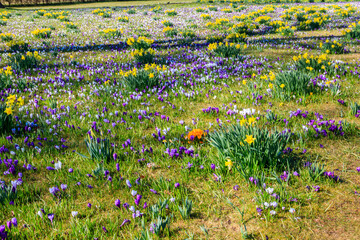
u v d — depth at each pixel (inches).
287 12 951.6
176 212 115.3
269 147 136.9
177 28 705.6
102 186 133.4
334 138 171.6
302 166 142.5
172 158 155.0
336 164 144.8
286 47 465.7
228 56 401.4
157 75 285.6
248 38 565.9
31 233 102.8
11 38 546.6
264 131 148.2
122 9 1270.9
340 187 126.1
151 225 102.7
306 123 189.9
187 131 184.9
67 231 105.4
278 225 106.1
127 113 219.1
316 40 512.1
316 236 99.9
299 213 111.4
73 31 650.8
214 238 101.5
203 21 828.0
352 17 816.9
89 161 153.0
